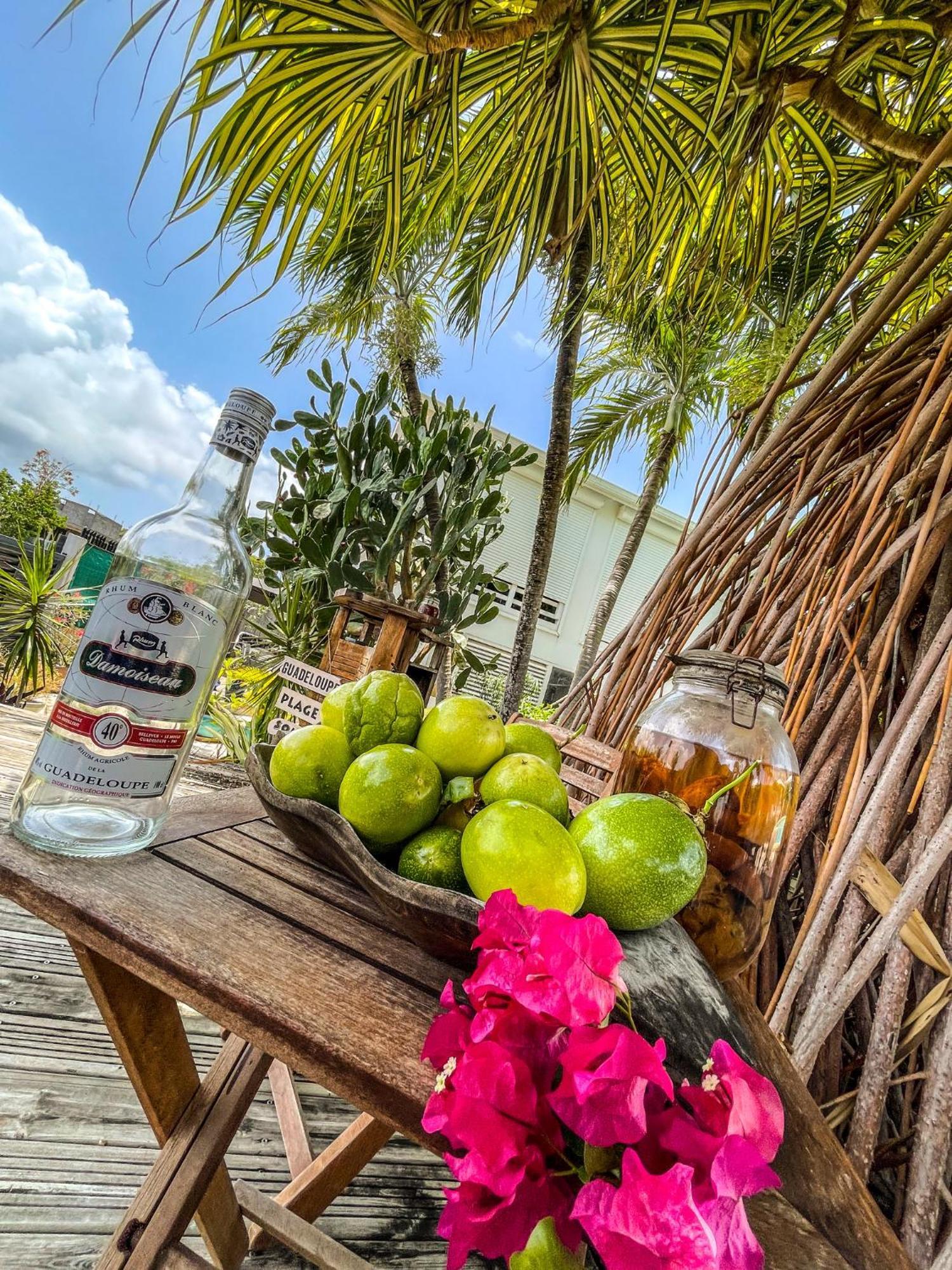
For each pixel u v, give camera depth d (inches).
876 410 31.3
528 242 52.7
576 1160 10.3
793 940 27.6
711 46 39.8
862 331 31.0
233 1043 23.5
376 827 16.3
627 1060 9.4
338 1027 12.4
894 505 27.6
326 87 38.8
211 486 20.4
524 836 13.8
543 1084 10.1
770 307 70.0
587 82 43.8
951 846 22.0
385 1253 32.1
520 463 90.7
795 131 49.4
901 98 47.9
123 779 16.1
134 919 13.9
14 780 51.4
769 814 19.1
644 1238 8.2
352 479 83.0
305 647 87.4
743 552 33.9
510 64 45.9
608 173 52.6
